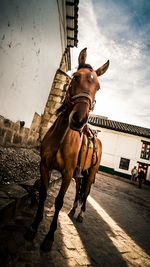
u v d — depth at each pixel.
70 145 1.85
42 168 1.94
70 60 9.59
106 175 15.11
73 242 2.06
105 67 2.20
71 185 5.86
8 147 4.07
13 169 2.90
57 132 1.93
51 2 4.55
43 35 4.58
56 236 2.06
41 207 1.83
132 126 22.16
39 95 5.64
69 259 1.69
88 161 2.81
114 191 7.50
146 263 2.16
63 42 7.32
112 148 18.30
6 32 2.69
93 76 1.75
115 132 18.48
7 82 3.20
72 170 1.89
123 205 5.25
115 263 1.93
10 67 3.16
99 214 3.60
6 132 3.79
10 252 1.40
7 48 2.87
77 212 3.28
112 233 2.79
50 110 7.32
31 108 5.14
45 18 4.44
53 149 1.89
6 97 3.34
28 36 3.62
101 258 1.93
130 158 18.02
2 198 1.80
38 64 4.68
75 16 6.11
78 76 1.73
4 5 2.42
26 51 3.70
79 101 1.55
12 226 1.81
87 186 3.14
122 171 17.84
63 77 7.45
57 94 7.40
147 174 17.70
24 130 4.96
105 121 21.56
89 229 2.62
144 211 5.35
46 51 5.16
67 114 1.83
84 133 2.47
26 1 3.11
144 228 3.63
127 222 3.67
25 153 4.52
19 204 2.04
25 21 3.29
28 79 4.27
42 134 7.16
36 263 1.44
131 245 2.57
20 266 1.33
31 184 2.51
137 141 18.20
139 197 7.94
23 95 4.21
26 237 1.68
